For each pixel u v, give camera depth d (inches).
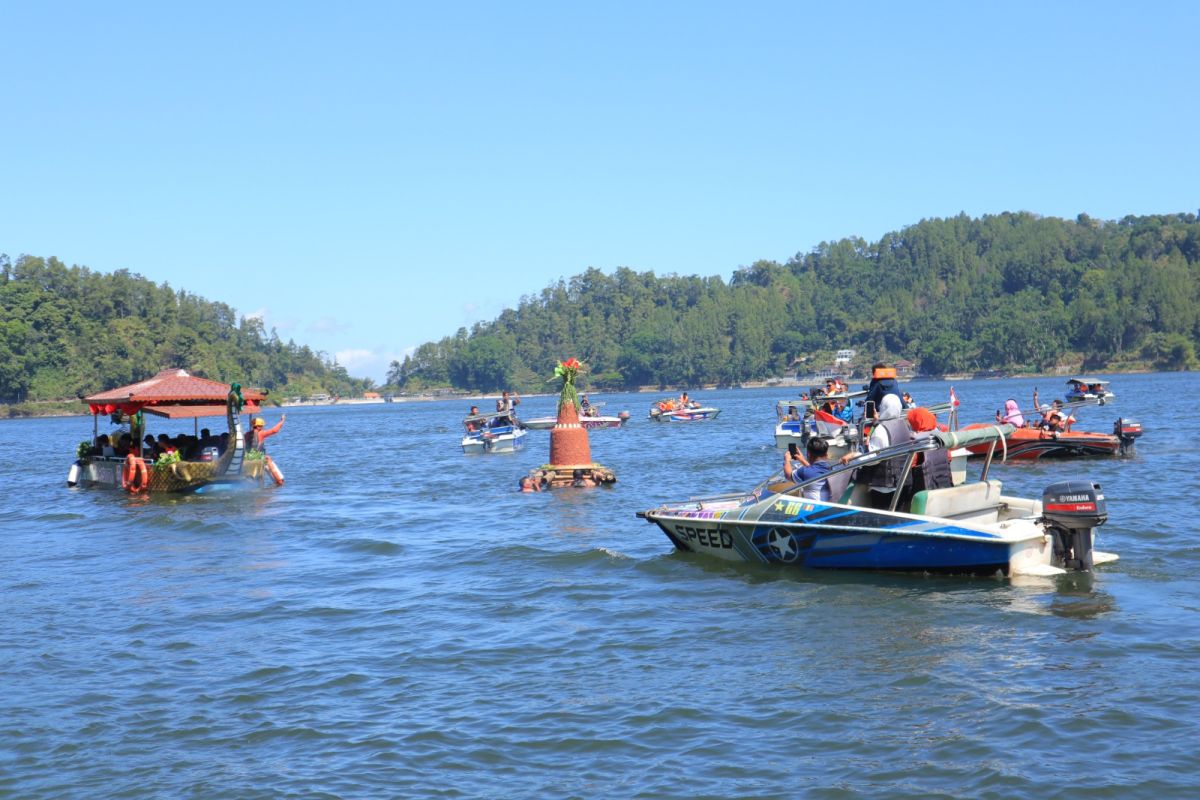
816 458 600.4
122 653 449.4
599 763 320.8
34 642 469.4
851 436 734.5
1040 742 321.7
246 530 800.3
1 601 556.7
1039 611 461.7
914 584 522.6
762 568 578.9
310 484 1182.3
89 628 493.7
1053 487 522.9
